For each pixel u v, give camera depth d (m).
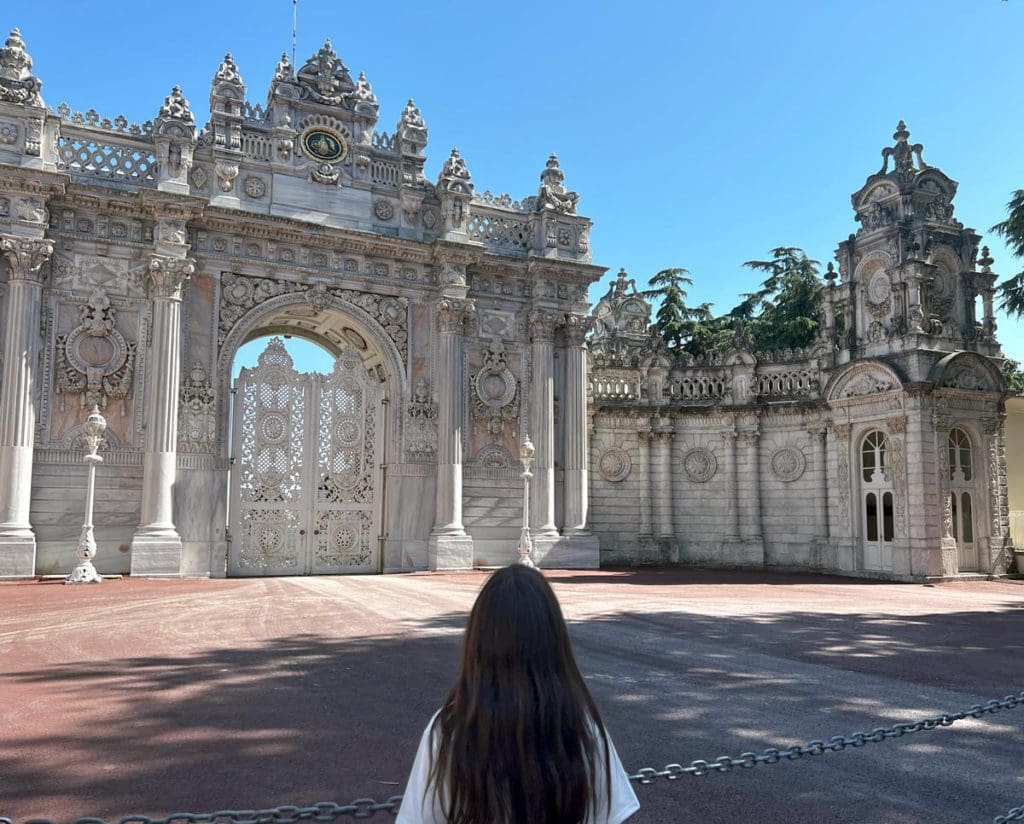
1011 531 31.33
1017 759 6.51
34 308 22.30
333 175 27.05
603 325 47.59
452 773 2.32
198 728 7.16
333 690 8.62
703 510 31.72
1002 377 27.95
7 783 5.77
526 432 28.86
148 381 23.64
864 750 6.70
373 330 27.12
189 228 24.73
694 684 9.01
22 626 13.14
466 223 28.22
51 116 23.22
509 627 2.42
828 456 29.72
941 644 12.09
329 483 26.69
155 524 22.84
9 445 21.61
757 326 53.47
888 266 28.42
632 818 5.22
